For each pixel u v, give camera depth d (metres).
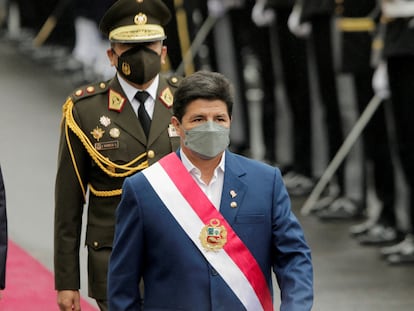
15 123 29.08
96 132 12.95
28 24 37.66
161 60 13.12
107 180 12.95
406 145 19.77
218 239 10.51
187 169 10.65
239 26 27.05
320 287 18.61
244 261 10.55
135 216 10.56
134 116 13.04
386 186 20.69
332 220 22.28
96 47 34.09
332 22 22.50
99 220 12.99
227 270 10.50
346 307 17.62
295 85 24.31
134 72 12.91
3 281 13.65
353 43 21.27
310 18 22.67
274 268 10.85
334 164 22.38
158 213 10.54
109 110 13.06
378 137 20.81
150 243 10.59
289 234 10.67
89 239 13.03
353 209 22.34
